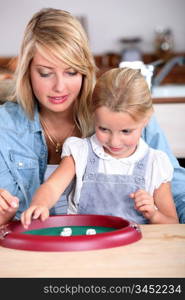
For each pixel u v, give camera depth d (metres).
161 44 5.40
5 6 5.39
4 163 1.68
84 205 1.45
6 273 0.85
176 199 1.66
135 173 1.44
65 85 1.50
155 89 3.82
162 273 0.84
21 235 1.00
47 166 1.74
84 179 1.45
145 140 1.73
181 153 2.12
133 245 0.99
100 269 0.86
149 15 5.43
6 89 1.83
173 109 2.80
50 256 0.93
